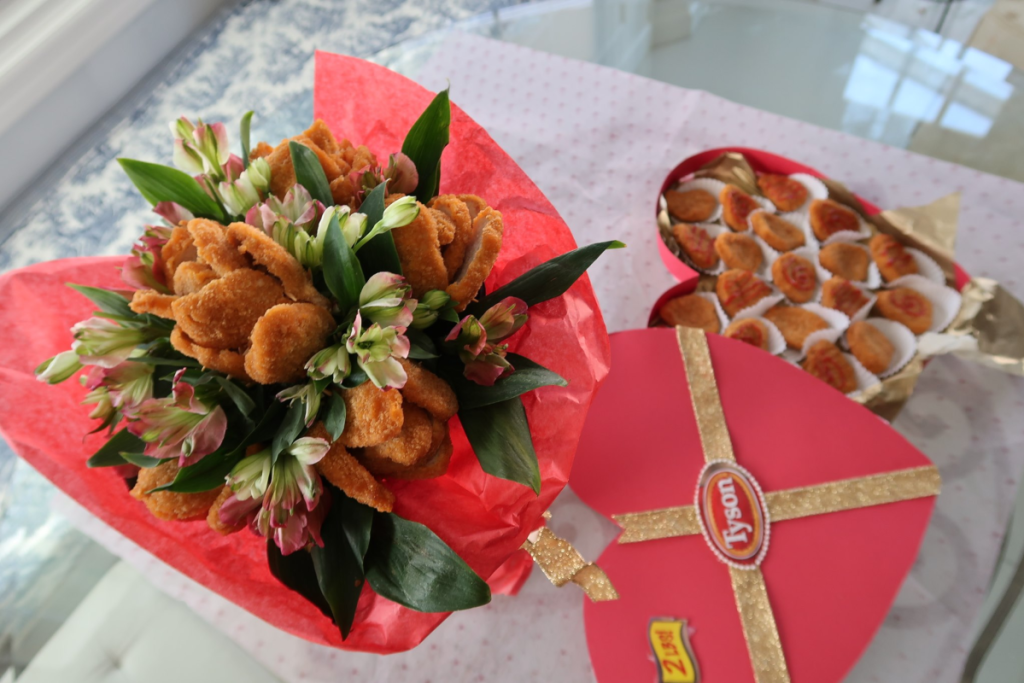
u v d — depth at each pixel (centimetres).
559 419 43
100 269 49
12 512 60
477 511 43
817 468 52
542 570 51
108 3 94
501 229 41
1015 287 62
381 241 37
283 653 52
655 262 67
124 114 103
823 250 63
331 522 40
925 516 50
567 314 44
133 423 34
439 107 41
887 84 77
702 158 68
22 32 88
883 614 47
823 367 58
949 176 68
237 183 39
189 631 53
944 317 59
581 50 83
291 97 104
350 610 38
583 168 72
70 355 38
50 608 55
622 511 52
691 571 49
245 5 114
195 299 34
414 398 38
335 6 113
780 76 79
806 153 71
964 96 75
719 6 83
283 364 35
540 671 50
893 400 57
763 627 47
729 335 60
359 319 34
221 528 38
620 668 48
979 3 115
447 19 112
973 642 49
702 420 54
